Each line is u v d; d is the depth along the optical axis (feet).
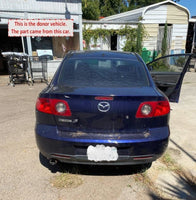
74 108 6.85
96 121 6.88
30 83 26.43
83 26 33.50
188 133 12.33
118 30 36.09
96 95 6.69
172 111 16.28
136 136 6.91
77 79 8.36
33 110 15.81
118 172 8.58
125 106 6.79
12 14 26.53
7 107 16.53
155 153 7.07
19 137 11.27
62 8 28.58
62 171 8.51
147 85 8.27
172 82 16.12
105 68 9.02
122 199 7.11
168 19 38.81
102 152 6.82
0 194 7.13
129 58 9.96
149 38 38.50
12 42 40.83
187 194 7.43
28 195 7.13
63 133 6.94
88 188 7.58
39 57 29.22
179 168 8.91
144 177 8.29
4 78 29.84
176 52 41.57
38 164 8.92
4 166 8.69
